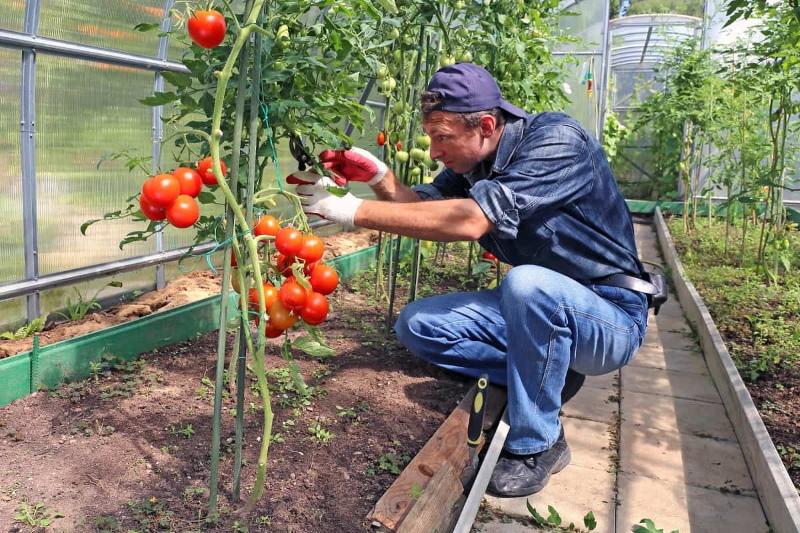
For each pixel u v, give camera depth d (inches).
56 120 132.8
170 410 107.9
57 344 115.8
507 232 89.4
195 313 142.3
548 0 169.0
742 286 200.2
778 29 183.9
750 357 144.1
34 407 107.6
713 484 100.8
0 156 123.1
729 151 278.7
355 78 108.2
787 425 113.0
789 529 82.4
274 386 117.9
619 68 491.2
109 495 85.6
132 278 161.0
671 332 177.3
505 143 96.1
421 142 136.5
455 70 93.8
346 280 194.7
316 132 85.7
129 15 142.4
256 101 72.0
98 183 145.1
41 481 87.7
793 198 352.8
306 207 85.1
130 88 148.8
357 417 109.3
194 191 68.6
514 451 96.9
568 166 92.7
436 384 124.3
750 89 221.3
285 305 70.2
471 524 82.3
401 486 87.7
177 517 81.3
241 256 72.6
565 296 92.5
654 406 128.4
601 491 97.8
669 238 283.0
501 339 113.7
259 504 84.7
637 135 457.4
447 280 201.6
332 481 91.2
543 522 88.8
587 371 102.0
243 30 66.3
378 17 78.1
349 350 139.3
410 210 87.4
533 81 184.5
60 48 128.2
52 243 136.7
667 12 434.6
